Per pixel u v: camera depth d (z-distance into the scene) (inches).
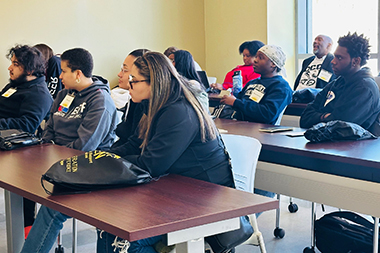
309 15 257.1
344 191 80.3
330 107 116.6
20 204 89.9
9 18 209.5
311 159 85.3
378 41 224.8
